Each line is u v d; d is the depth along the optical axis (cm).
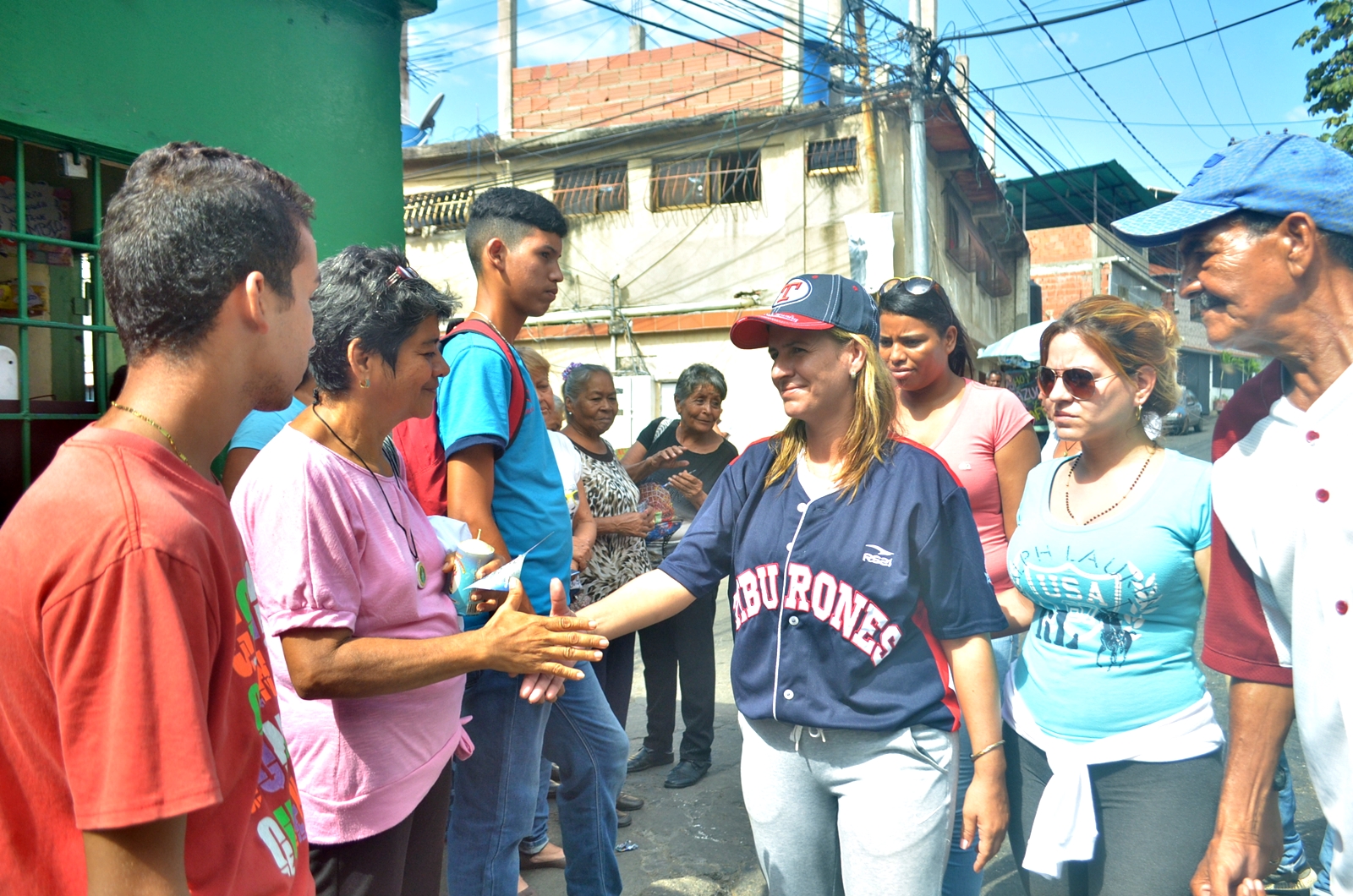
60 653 85
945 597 170
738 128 1244
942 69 959
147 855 85
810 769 175
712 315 1243
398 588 159
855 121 1190
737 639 184
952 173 1407
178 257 95
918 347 250
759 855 183
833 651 168
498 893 204
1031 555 187
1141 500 171
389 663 147
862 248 1143
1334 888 129
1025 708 186
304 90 349
